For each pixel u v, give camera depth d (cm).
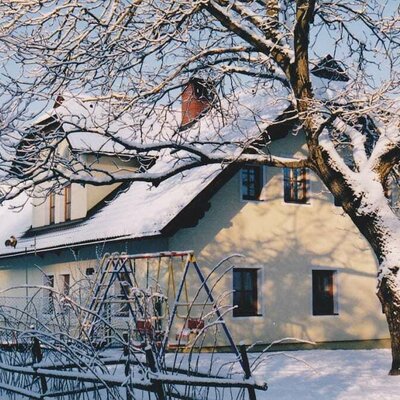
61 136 1282
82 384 774
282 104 1792
